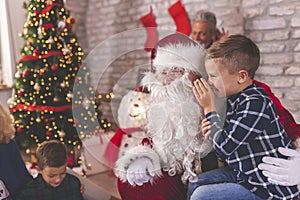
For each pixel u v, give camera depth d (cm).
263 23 347
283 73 339
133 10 445
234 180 188
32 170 318
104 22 470
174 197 191
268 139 184
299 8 326
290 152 189
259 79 354
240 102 184
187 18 396
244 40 199
